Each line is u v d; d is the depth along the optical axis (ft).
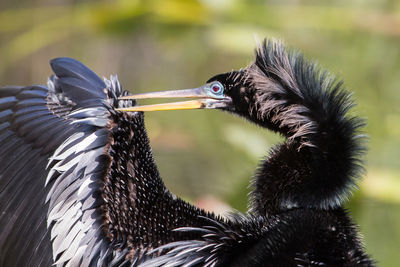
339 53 44.27
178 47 48.85
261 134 36.70
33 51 52.65
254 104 24.09
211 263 20.54
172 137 40.83
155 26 46.88
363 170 22.27
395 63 43.52
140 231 21.33
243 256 20.58
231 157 37.32
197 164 37.73
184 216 22.06
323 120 22.21
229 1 44.88
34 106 23.12
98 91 23.06
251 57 33.37
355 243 20.98
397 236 32.73
